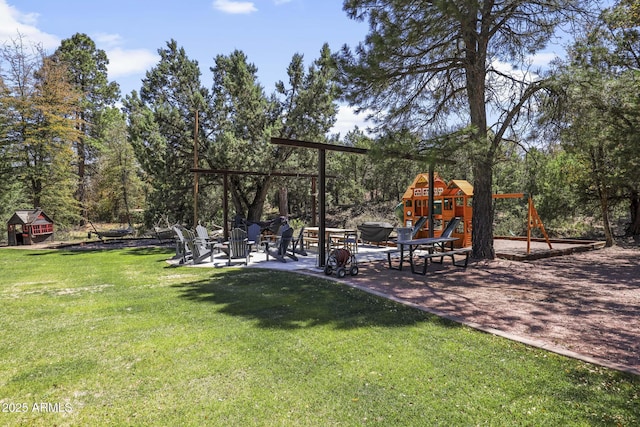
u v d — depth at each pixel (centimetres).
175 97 1548
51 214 2053
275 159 1447
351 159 2833
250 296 581
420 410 260
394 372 316
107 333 419
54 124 1927
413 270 778
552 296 576
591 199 1392
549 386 290
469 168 891
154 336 408
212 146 1353
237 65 1491
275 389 291
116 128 2823
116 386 299
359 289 621
